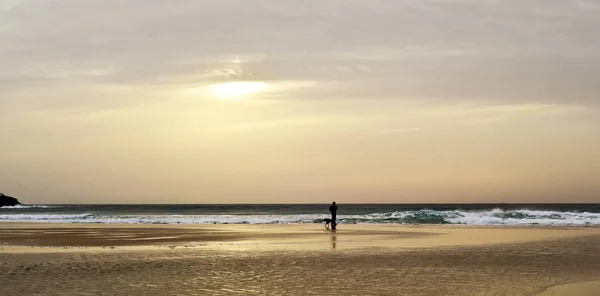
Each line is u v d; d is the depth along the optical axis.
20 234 30.70
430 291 11.77
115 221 50.16
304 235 29.44
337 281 13.25
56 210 116.94
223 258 18.19
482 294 11.33
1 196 173.62
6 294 11.45
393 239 26.50
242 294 11.58
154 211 106.69
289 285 12.70
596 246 22.23
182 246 22.91
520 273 14.50
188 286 12.59
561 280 13.22
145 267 15.91
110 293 11.66
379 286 12.50
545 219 44.44
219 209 122.94
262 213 90.25
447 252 19.95
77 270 15.25
